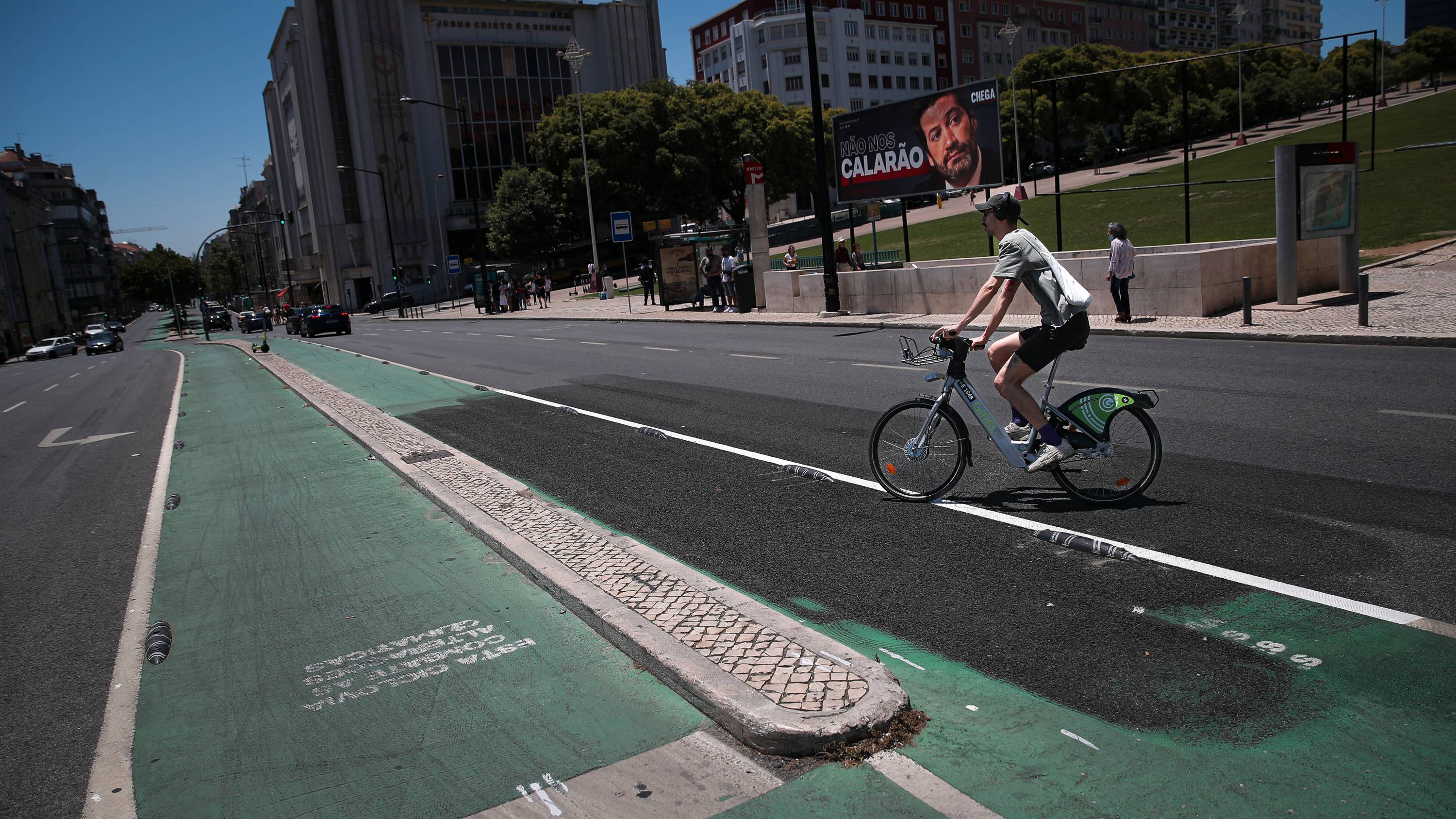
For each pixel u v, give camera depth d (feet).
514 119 268.41
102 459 37.60
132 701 13.71
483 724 11.91
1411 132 176.86
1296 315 47.24
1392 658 11.69
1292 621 12.98
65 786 11.38
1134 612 13.70
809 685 11.47
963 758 10.17
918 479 20.38
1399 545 15.48
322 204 262.47
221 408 51.24
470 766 10.91
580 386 45.88
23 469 37.24
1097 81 252.01
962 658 12.69
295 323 173.17
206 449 36.91
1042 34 424.87
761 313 85.25
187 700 13.57
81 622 17.66
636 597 15.03
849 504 20.71
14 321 251.60
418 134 257.14
